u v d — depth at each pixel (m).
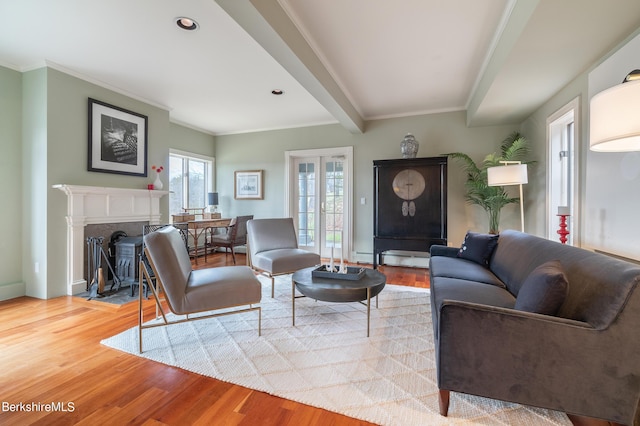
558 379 1.23
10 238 3.14
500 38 2.52
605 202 2.32
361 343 2.14
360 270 2.65
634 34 2.00
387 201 4.41
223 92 3.91
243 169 6.00
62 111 3.18
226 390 1.62
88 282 3.37
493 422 1.38
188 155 5.57
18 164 3.18
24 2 2.12
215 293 2.14
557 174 3.31
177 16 2.30
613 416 1.18
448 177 4.59
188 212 5.66
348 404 1.50
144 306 2.92
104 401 1.53
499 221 4.36
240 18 1.93
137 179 4.00
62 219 3.21
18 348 2.07
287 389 1.62
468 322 1.33
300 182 5.71
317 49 2.82
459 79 3.50
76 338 2.23
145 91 3.85
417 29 2.50
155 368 1.83
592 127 1.23
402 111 4.70
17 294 3.17
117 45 2.73
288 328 2.41
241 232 5.21
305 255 3.31
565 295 1.26
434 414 1.42
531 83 2.86
